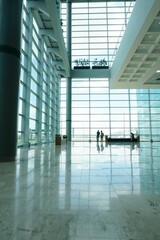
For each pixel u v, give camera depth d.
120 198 3.88
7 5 9.45
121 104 36.22
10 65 9.37
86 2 35.41
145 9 14.12
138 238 2.41
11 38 9.40
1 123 9.09
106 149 16.48
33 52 19.97
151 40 17.31
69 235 2.48
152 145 22.42
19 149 16.02
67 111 33.66
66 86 33.88
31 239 2.38
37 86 22.27
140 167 7.42
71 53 34.25
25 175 5.99
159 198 3.88
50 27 22.27
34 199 3.83
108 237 2.43
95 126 36.03
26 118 17.92
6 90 9.23
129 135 36.06
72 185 4.84
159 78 27.19
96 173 6.29
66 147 19.09
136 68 23.30
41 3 18.16
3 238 2.41
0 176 5.85
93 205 3.51
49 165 7.89
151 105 36.53
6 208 3.37
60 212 3.20
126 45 20.03
